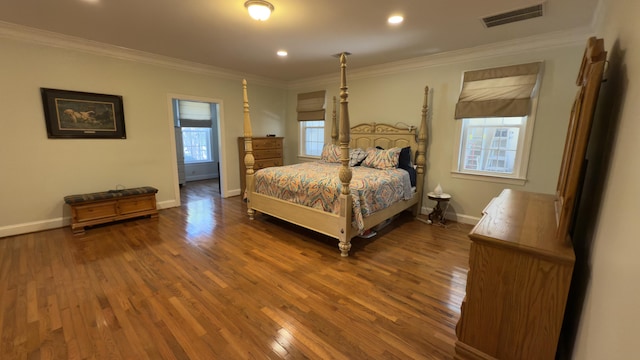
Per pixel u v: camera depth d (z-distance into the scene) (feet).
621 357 2.44
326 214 10.05
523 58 10.94
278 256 9.64
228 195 18.38
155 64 13.97
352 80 16.49
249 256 9.62
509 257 4.34
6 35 10.11
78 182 12.32
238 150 18.33
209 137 25.99
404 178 12.61
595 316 3.45
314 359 5.33
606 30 6.43
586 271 4.36
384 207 11.25
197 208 15.58
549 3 7.69
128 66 13.14
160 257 9.45
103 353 5.41
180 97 15.16
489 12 8.33
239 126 18.24
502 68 11.31
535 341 4.32
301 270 8.70
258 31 10.00
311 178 10.98
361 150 14.97
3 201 10.77
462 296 7.39
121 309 6.71
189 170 24.86
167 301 7.06
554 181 10.84
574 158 4.00
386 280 8.16
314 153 20.30
